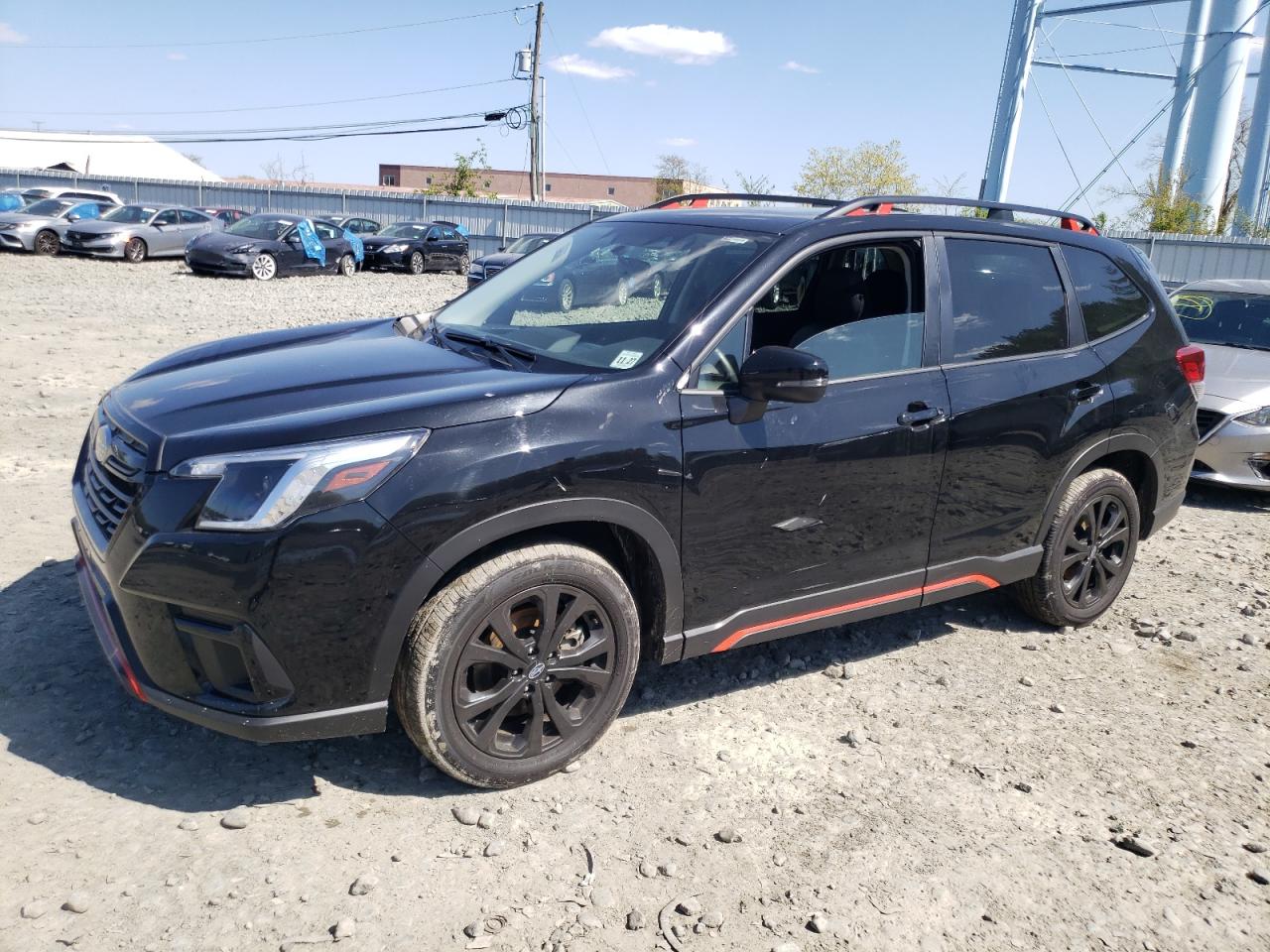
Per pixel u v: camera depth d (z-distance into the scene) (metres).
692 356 3.28
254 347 3.89
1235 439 6.95
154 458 2.80
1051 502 4.34
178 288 18.47
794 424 3.43
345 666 2.79
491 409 2.93
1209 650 4.62
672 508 3.21
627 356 3.32
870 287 3.77
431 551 2.80
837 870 2.89
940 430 3.79
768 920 2.67
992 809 3.25
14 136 55.34
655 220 4.13
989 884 2.88
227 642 2.71
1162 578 5.56
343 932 2.49
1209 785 3.48
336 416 2.82
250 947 2.44
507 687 3.04
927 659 4.35
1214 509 7.17
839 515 3.62
